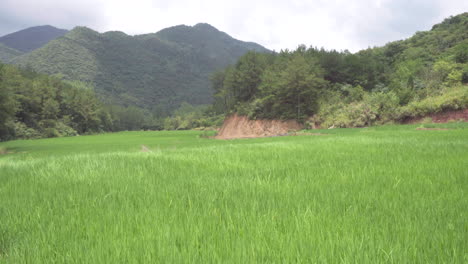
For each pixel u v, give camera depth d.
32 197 3.77
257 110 76.50
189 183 4.38
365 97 55.81
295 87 65.06
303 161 6.54
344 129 47.84
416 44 94.19
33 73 148.50
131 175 5.23
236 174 5.18
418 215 2.56
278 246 1.98
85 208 3.10
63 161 7.29
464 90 42.06
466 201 2.94
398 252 1.82
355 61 71.31
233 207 3.03
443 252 1.85
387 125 45.47
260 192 3.60
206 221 2.53
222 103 142.38
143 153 8.95
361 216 2.59
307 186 3.92
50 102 112.62
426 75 57.78
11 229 2.55
